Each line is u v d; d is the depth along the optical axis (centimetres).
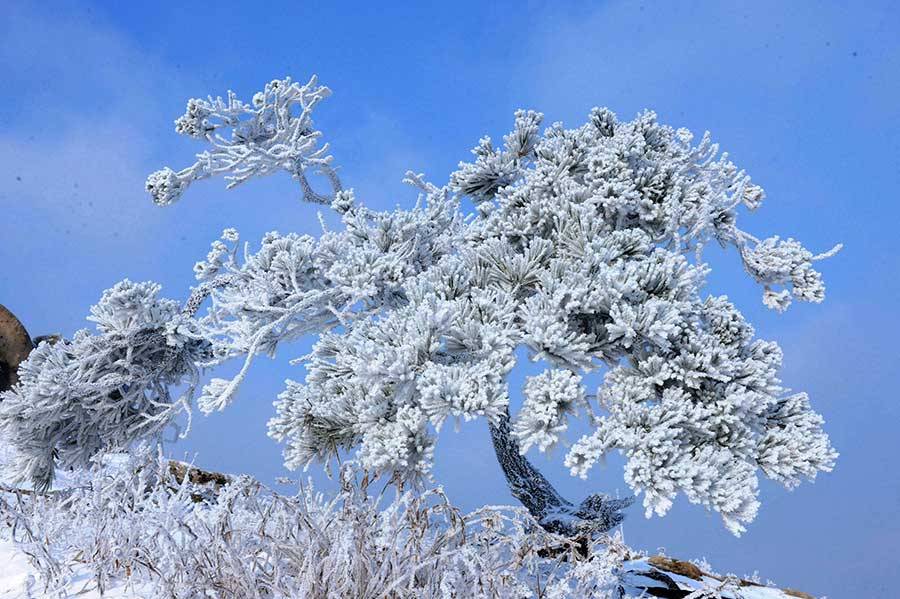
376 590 265
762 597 494
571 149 580
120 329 679
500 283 516
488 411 396
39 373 670
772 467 436
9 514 359
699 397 448
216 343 567
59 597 291
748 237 567
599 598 318
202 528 306
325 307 550
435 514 320
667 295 454
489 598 272
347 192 631
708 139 590
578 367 442
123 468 386
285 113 851
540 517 592
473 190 671
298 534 299
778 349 482
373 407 444
